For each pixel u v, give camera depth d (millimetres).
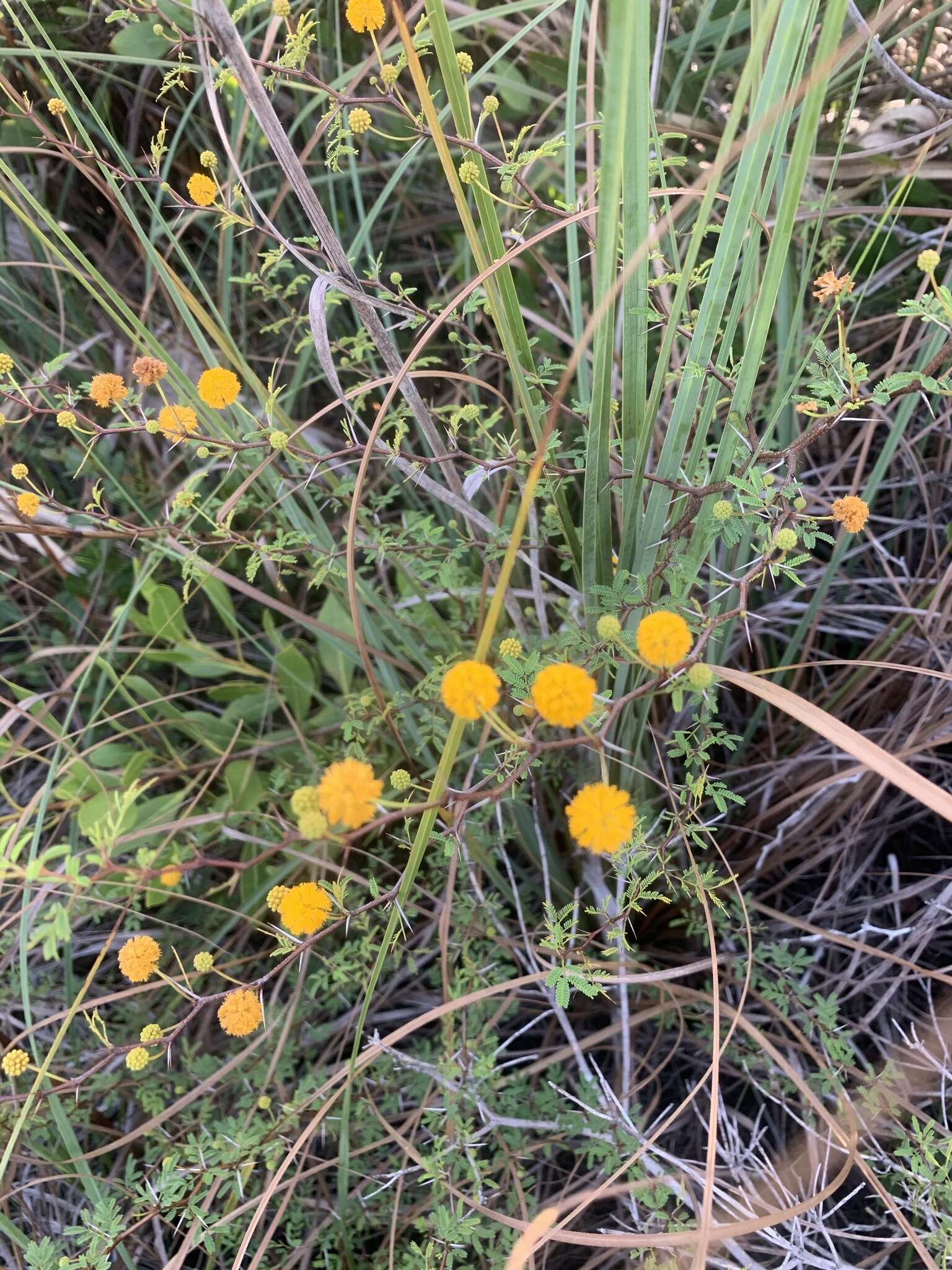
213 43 300
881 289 366
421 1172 275
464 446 335
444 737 290
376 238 410
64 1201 280
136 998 312
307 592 386
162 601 334
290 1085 304
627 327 209
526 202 239
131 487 383
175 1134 280
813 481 369
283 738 348
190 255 426
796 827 317
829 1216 247
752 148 184
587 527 238
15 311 390
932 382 198
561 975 214
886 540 367
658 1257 235
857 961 294
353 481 297
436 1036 300
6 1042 278
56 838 345
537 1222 176
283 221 400
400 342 401
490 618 165
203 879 337
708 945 324
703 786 223
